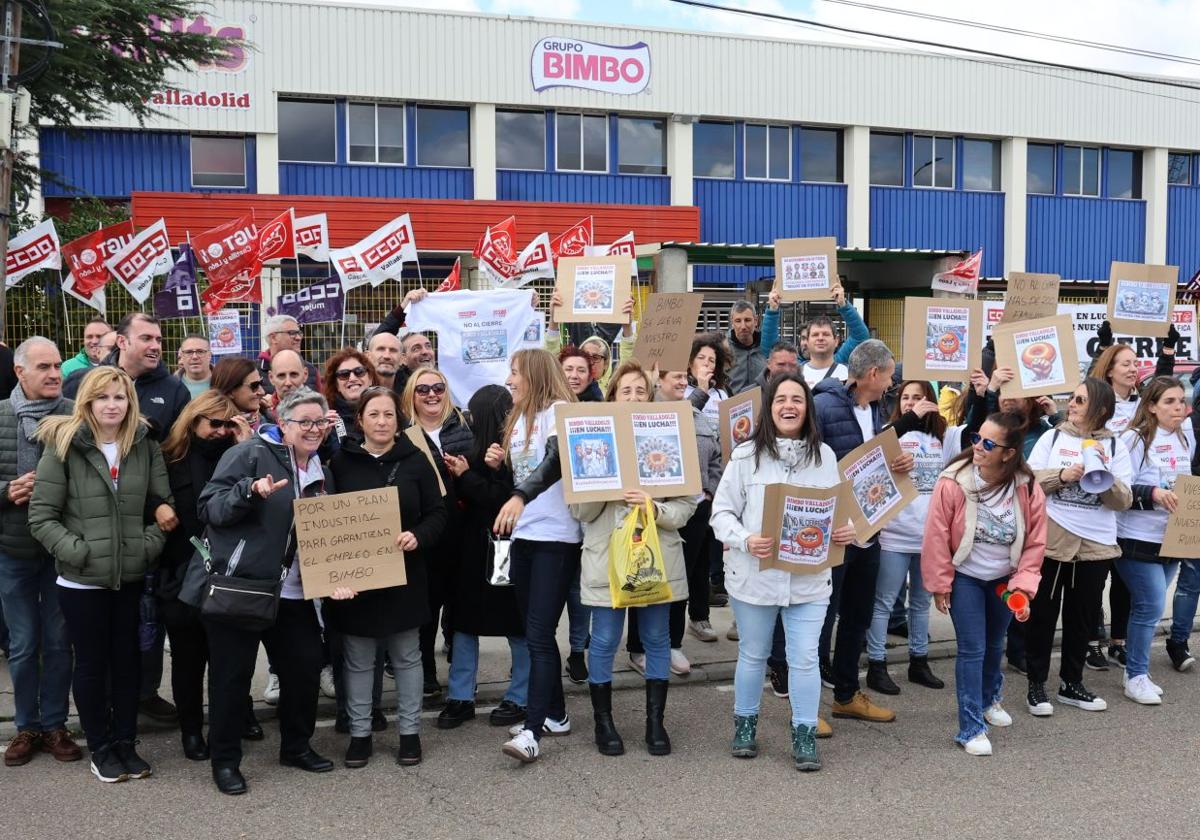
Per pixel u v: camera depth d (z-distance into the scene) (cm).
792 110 2588
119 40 1525
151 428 529
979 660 561
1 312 926
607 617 550
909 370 694
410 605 526
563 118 2464
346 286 1129
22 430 538
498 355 968
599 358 768
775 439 533
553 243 1534
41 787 504
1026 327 659
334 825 465
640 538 527
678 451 548
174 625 530
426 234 2005
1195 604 705
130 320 623
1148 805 488
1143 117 2888
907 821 470
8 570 530
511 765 538
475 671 600
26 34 1308
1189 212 2986
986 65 2738
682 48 2494
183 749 552
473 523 588
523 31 2384
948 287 1759
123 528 505
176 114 2164
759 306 1734
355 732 535
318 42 2250
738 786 511
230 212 1838
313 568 500
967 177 2792
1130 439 654
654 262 1750
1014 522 551
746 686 546
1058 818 473
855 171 2653
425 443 551
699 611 760
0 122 919
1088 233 2883
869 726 600
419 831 459
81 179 2148
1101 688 675
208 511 486
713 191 2564
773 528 520
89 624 502
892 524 659
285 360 617
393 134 2353
